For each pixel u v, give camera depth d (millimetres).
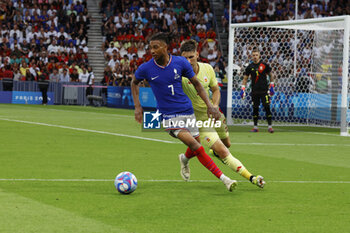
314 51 45719
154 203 14016
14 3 75812
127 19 75562
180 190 15805
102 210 13133
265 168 20547
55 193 14992
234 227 11789
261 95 35906
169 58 15359
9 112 49031
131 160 21688
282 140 31281
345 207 13938
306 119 44781
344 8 74562
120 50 73250
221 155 16266
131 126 37750
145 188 16016
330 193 15773
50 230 11297
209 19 75688
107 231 11297
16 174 17828
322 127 42562
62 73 67375
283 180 17938
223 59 71000
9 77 65938
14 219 12125
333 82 43469
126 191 14953
